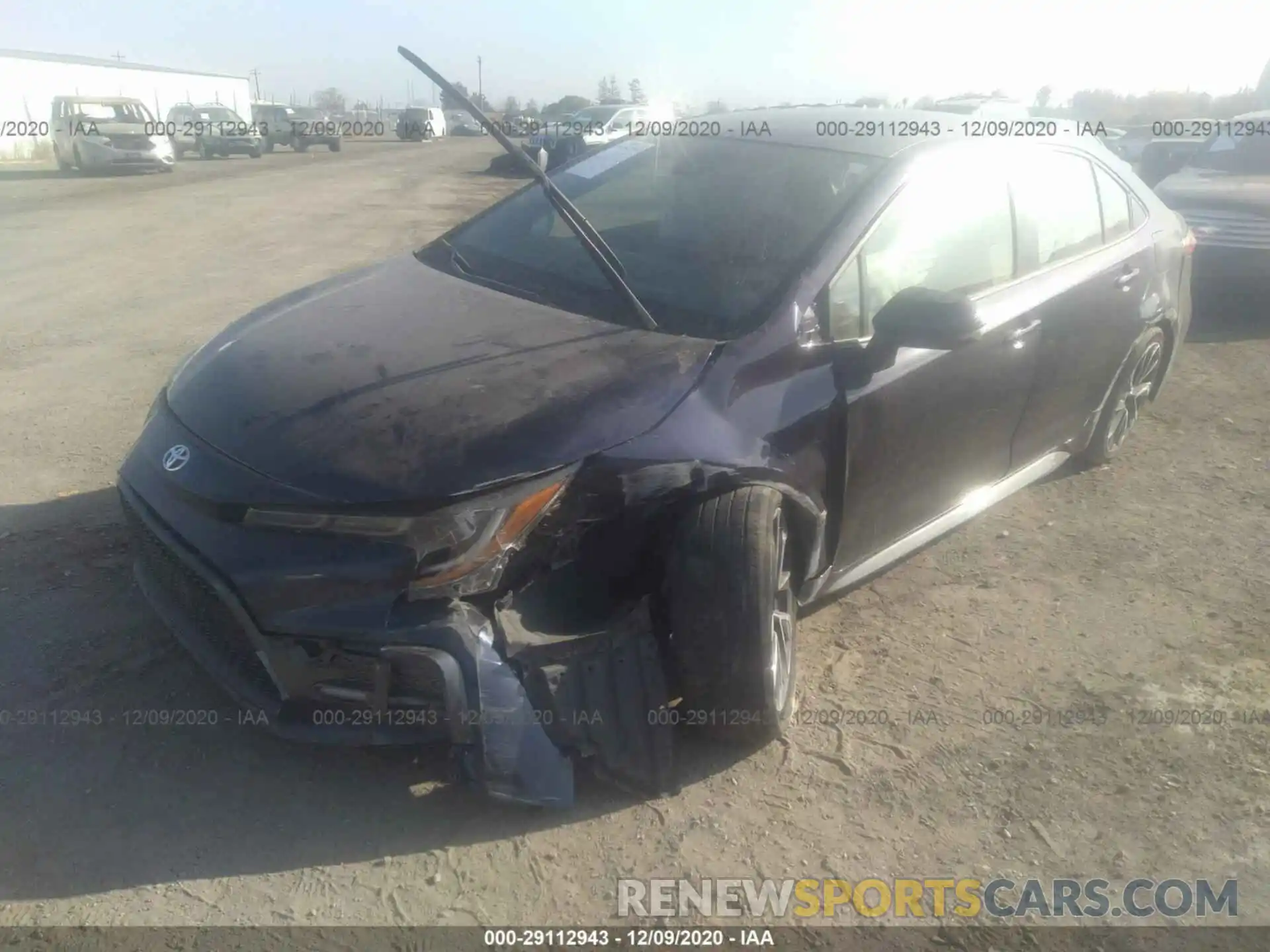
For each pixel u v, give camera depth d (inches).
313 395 109.8
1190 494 196.1
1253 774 120.5
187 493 104.1
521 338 120.0
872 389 126.6
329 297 138.5
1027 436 167.5
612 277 125.1
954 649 142.6
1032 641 145.4
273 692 104.1
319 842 103.6
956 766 119.6
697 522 109.0
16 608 137.5
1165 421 235.0
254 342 125.3
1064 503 190.1
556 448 102.2
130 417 213.2
